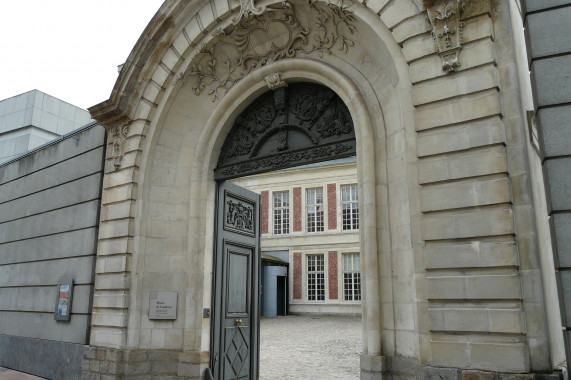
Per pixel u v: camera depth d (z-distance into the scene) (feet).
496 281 16.96
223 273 30.37
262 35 29.09
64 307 33.60
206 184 30.27
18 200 42.73
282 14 27.35
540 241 17.63
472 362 16.90
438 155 19.22
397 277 21.31
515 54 18.95
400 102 21.95
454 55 19.56
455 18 19.71
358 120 24.21
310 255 106.52
